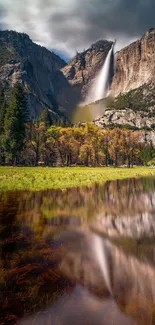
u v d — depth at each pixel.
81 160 93.94
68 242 9.16
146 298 5.46
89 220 12.73
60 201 17.94
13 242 8.92
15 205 15.59
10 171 40.81
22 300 5.28
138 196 22.34
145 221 12.94
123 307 5.12
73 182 30.44
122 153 103.25
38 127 84.38
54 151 88.56
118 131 99.12
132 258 7.74
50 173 41.53
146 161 143.25
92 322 4.64
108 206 17.00
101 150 96.88
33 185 25.03
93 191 24.78
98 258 7.68
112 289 5.78
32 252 8.02
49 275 6.41
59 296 5.45
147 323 4.65
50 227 11.06
